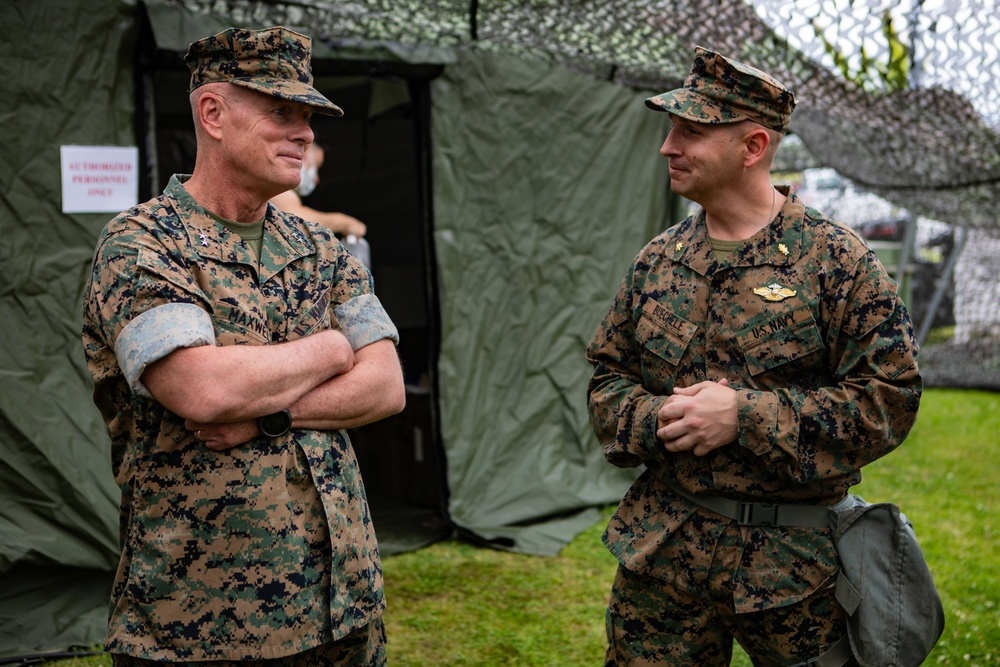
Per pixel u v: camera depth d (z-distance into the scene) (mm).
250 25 4168
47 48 3779
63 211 3852
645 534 2424
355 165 6820
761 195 2357
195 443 2018
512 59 5031
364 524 2207
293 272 2213
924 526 5539
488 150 5031
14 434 3754
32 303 3814
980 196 5566
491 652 3746
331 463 2150
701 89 2311
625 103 5477
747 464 2291
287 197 4648
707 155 2297
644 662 2447
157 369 1934
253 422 2033
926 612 2297
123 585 2076
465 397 5102
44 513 3807
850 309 2250
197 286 2027
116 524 3916
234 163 2090
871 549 2289
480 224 5062
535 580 4535
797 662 2332
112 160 3945
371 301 2342
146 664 2004
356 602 2135
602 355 2586
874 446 2229
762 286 2301
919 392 2229
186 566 1990
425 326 6297
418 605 4207
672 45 4504
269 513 2023
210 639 1979
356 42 4508
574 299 5395
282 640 2008
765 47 4188
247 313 2078
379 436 5988
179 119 6582
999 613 4176
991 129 4465
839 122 5121
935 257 11430
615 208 5492
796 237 2311
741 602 2277
